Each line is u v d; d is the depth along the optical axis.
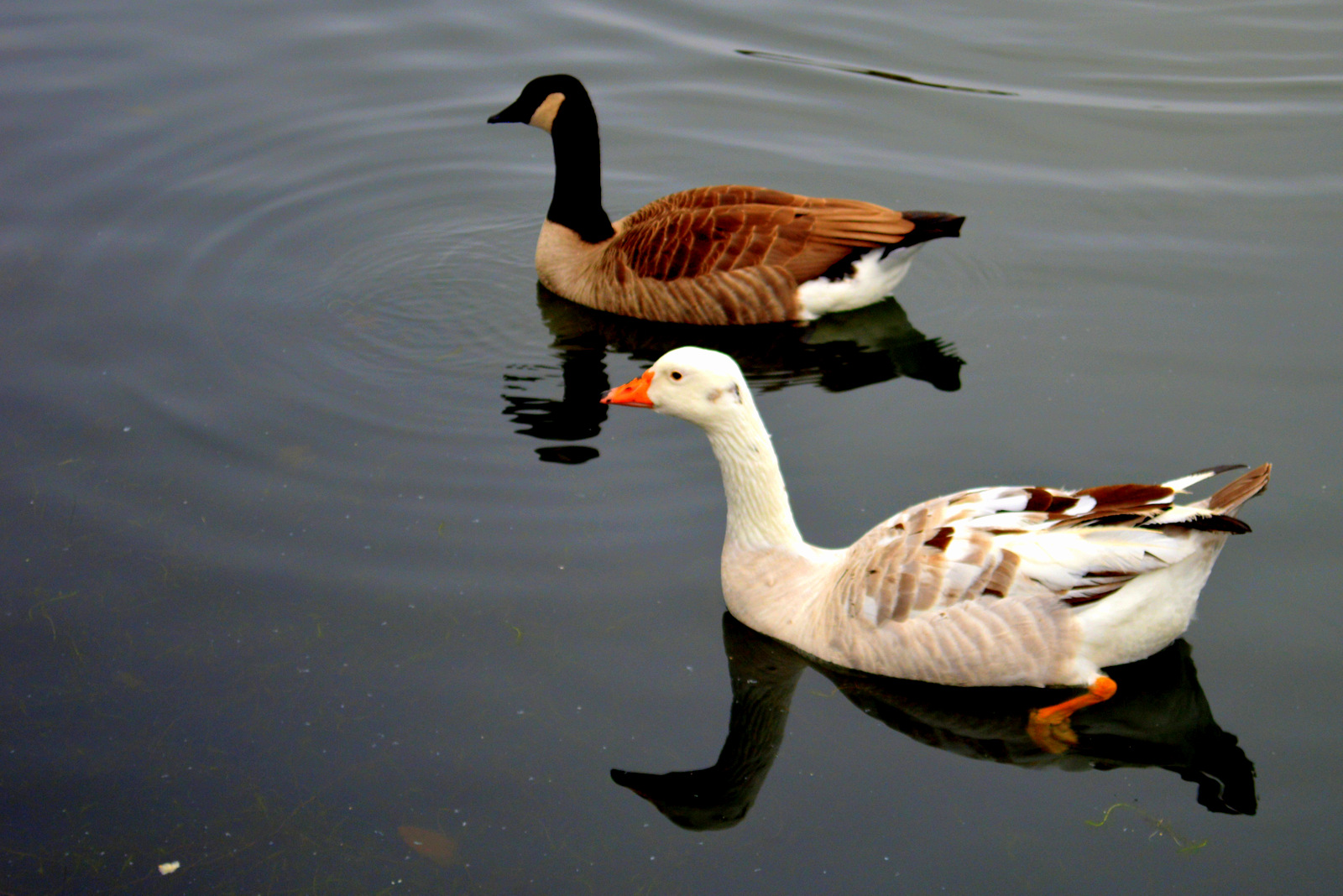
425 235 4.50
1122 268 4.36
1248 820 3.48
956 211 4.52
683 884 3.44
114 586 3.72
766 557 3.71
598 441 3.97
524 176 4.68
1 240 4.35
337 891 3.43
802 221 4.29
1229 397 4.04
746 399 3.68
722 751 3.56
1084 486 3.87
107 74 4.85
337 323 4.23
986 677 3.60
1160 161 4.62
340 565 3.75
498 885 3.44
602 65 4.95
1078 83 4.87
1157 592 3.57
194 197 4.52
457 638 3.66
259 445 3.94
